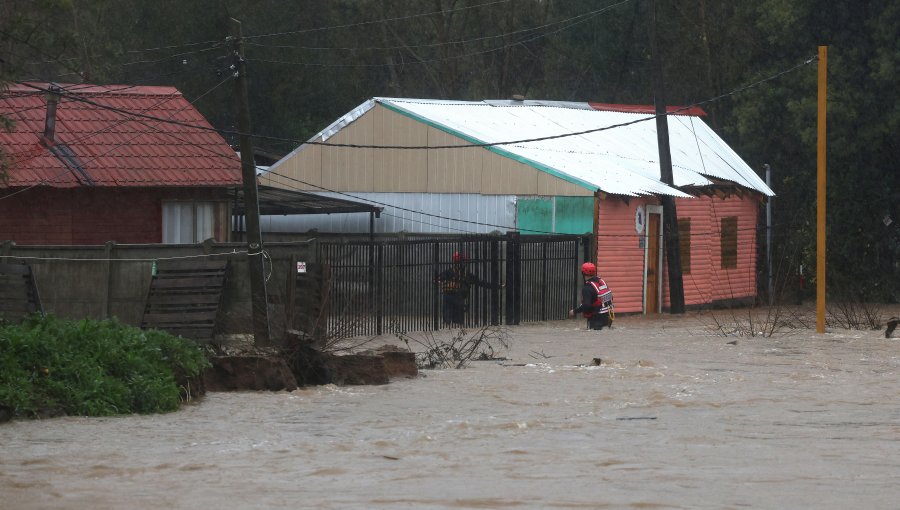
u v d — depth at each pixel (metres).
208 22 75.69
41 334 21.64
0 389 20.03
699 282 55.22
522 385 25.50
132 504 12.85
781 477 14.67
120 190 40.09
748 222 60.03
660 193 48.56
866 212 61.78
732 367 29.12
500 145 48.81
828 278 62.50
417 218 50.81
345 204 47.16
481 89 88.12
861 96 56.44
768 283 61.75
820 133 40.81
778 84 61.66
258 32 77.25
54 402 20.53
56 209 39.25
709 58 75.94
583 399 23.25
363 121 52.03
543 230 47.84
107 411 20.80
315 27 80.56
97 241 39.84
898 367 29.22
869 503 12.92
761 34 67.50
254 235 31.47
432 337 37.00
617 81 85.62
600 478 14.61
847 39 57.91
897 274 62.31
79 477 14.73
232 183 40.88
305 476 14.81
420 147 47.62
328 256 36.34
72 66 25.14
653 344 35.56
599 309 40.94
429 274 40.16
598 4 82.25
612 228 48.12
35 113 41.28
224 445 17.61
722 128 74.69
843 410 21.64
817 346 35.16
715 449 17.14
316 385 25.58
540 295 44.75
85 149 40.28
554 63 87.69
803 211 65.31
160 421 20.28
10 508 12.63
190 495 13.42
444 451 16.97
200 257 33.19
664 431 19.05
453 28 86.06
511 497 13.28
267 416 21.02
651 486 14.02
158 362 22.77
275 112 80.31
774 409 21.80
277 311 33.25
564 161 49.84
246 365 24.77
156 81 75.56
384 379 25.94
